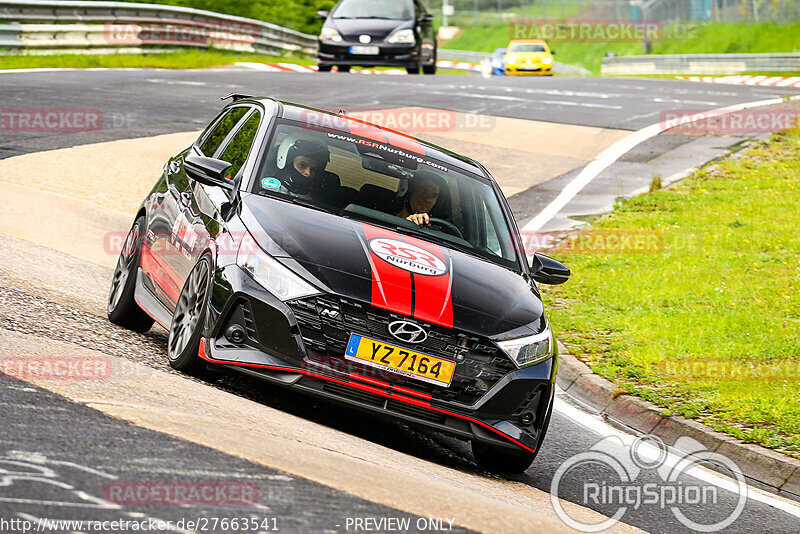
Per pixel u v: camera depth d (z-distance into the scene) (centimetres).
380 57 6812
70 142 3694
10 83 5019
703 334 2412
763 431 1847
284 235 1450
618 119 5641
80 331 1619
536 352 1466
